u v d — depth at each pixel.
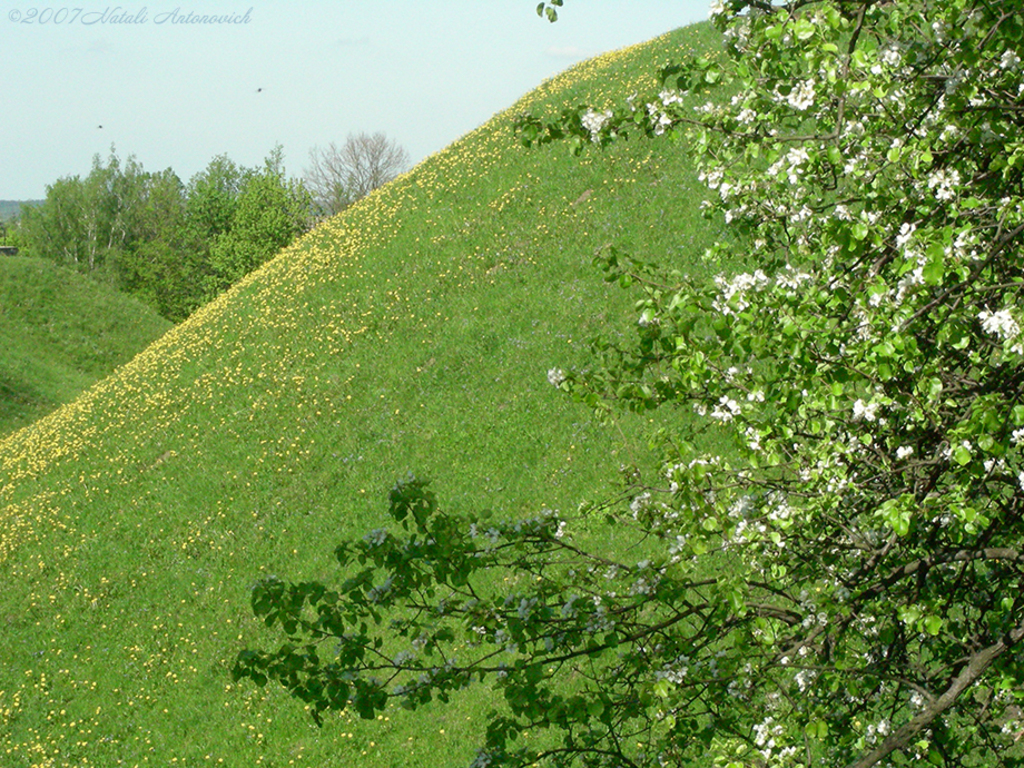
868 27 5.05
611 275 5.53
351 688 5.06
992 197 5.09
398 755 14.49
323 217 96.94
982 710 6.06
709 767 10.51
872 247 5.05
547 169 32.69
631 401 5.68
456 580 5.43
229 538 22.02
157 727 17.16
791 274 5.37
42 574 22.78
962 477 4.66
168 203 107.19
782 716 5.43
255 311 32.69
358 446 23.61
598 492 18.45
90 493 25.58
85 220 103.56
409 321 28.11
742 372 5.54
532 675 5.00
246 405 27.36
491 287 28.00
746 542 5.48
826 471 5.28
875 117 5.36
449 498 20.28
